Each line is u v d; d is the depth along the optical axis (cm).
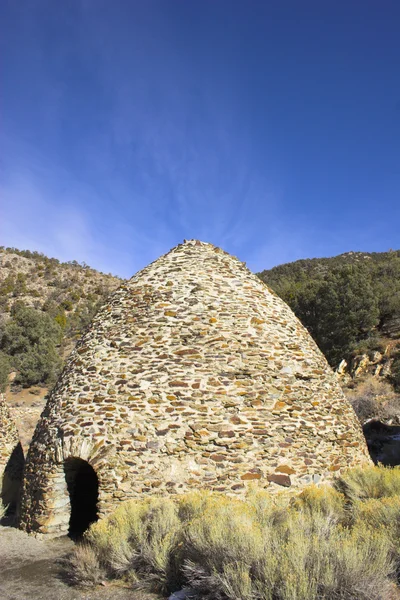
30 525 805
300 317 3969
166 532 595
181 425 783
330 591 424
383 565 454
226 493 745
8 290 7769
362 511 634
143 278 1030
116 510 695
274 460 788
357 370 3341
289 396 859
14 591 559
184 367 839
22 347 4722
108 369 866
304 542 488
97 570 573
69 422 820
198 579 495
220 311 926
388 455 1323
